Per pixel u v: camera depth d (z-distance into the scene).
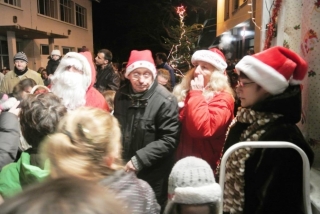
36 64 15.59
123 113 2.35
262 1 3.12
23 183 1.34
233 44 9.16
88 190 0.57
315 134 2.21
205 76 2.32
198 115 2.12
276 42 2.81
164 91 2.33
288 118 1.55
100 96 2.80
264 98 1.62
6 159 1.77
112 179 1.16
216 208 1.14
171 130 2.25
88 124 1.18
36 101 1.50
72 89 2.54
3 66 13.13
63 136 1.14
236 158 1.59
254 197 1.52
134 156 2.21
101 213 0.53
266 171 1.46
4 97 2.03
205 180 1.17
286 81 1.54
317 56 2.16
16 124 1.89
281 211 1.44
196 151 2.32
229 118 2.23
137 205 1.16
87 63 2.69
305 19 2.24
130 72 2.29
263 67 1.55
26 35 13.88
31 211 0.50
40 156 1.40
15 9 13.41
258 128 1.57
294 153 1.45
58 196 0.53
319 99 2.17
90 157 1.12
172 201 1.17
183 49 9.90
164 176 2.32
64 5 18.92
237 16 7.93
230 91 2.32
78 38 20.88
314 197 1.80
